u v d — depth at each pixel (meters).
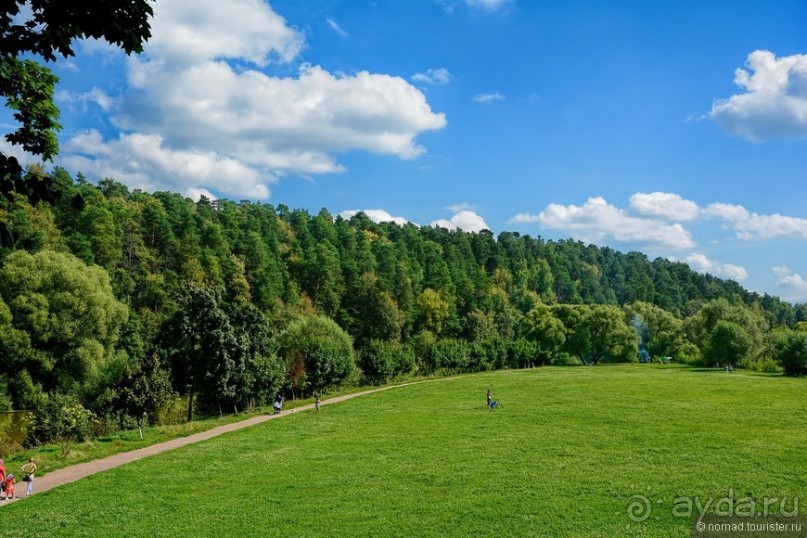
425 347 110.12
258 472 32.00
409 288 147.00
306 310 121.31
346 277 149.38
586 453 33.97
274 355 66.75
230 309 64.50
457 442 38.44
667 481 27.70
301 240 182.38
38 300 66.06
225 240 139.88
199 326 59.72
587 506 24.52
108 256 107.50
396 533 22.19
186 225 138.50
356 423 48.97
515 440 38.38
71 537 22.33
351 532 22.42
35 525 23.72
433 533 22.08
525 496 26.03
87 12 10.62
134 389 49.88
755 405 51.19
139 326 88.25
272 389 63.62
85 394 55.91
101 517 24.62
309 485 28.95
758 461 30.77
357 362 87.62
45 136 16.03
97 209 108.19
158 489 28.94
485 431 42.28
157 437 44.72
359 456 35.19
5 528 23.42
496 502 25.36
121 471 32.91
